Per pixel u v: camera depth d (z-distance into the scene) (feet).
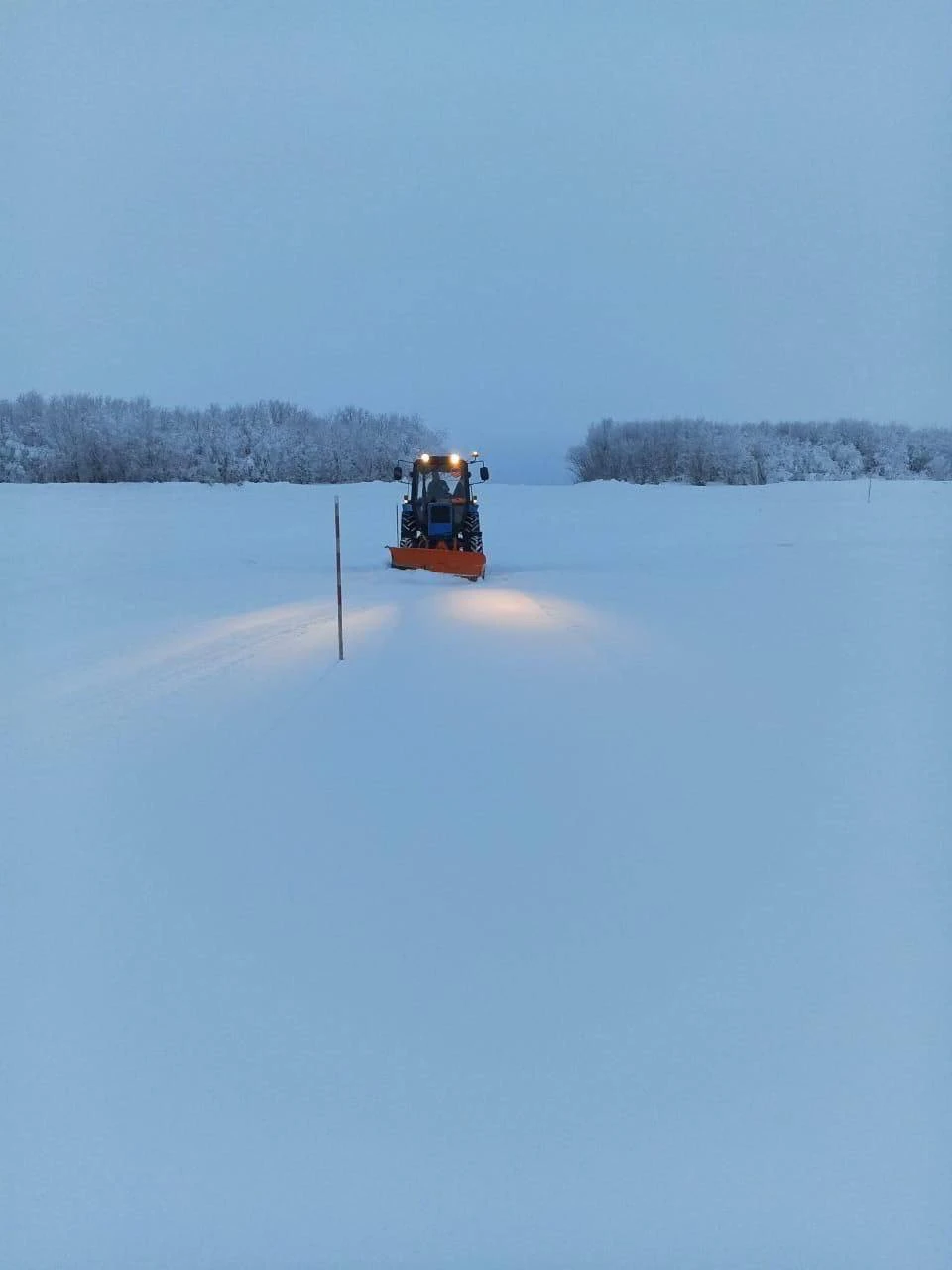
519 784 13.97
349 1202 6.75
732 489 127.65
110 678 21.97
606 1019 8.38
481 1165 6.98
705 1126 7.27
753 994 8.77
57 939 10.03
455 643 24.31
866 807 13.57
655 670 22.08
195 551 61.93
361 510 102.32
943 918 10.25
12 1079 7.91
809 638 27.53
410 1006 8.57
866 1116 7.35
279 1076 7.81
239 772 14.69
